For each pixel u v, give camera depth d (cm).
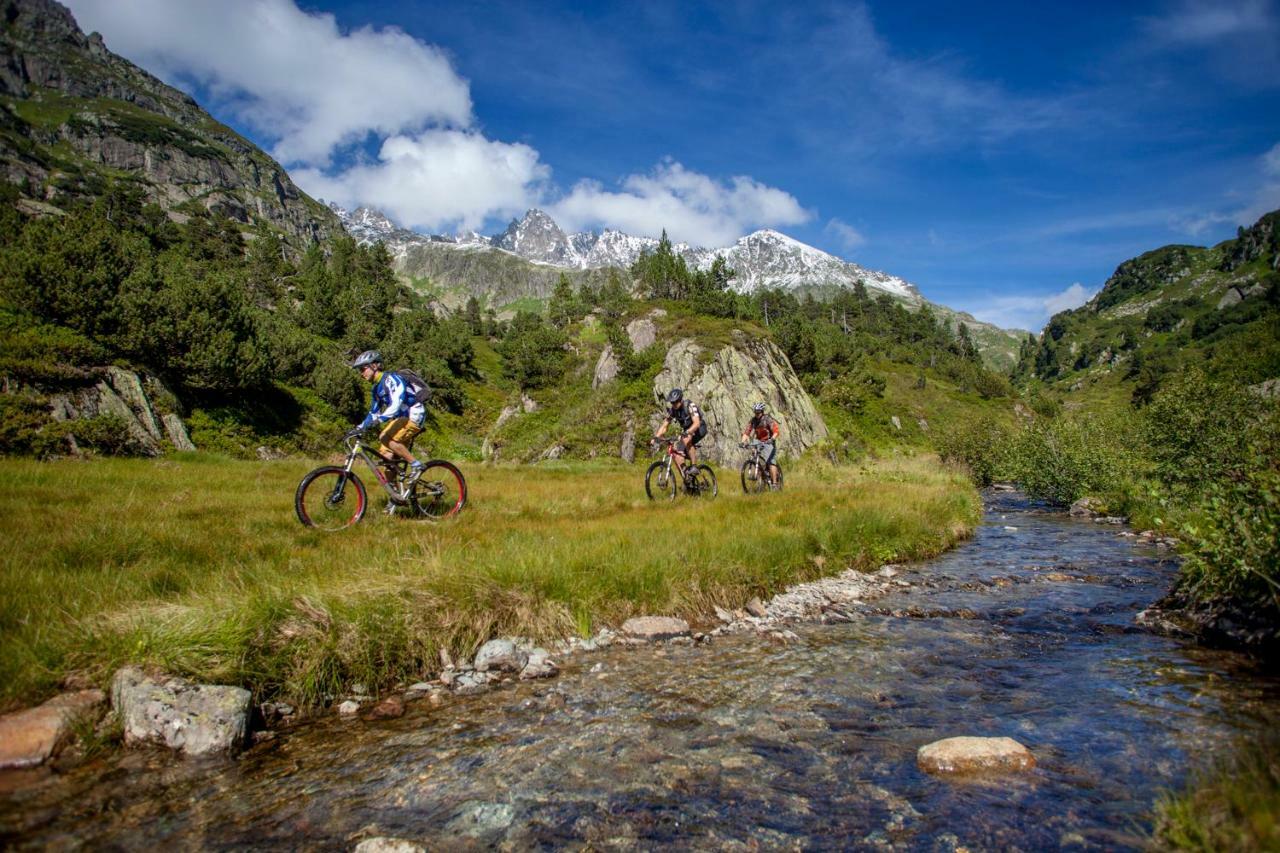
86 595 557
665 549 881
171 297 5097
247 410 5594
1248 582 617
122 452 3148
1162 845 284
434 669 590
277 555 772
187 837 320
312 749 431
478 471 2484
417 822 336
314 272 14950
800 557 1002
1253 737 390
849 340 17225
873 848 305
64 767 382
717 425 5438
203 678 471
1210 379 1859
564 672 591
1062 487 2528
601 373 6862
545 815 342
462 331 15525
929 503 1577
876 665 599
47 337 3931
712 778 382
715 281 11944
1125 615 770
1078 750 400
